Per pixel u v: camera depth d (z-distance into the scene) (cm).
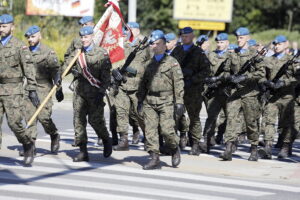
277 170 1822
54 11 5291
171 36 2188
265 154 2017
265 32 8444
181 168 1764
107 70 1714
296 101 2066
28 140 1683
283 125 2045
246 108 1928
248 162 1936
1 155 1866
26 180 1547
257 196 1489
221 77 1980
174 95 1695
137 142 2222
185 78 1911
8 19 1595
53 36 4816
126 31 2106
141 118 2012
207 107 2045
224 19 5269
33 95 1631
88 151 1981
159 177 1638
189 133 2106
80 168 1706
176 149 1756
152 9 8738
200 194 1480
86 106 1744
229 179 1667
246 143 2373
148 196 1434
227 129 1930
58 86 1717
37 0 5291
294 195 1520
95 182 1553
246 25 9131
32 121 1673
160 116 1695
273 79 1997
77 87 1727
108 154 1828
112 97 2067
